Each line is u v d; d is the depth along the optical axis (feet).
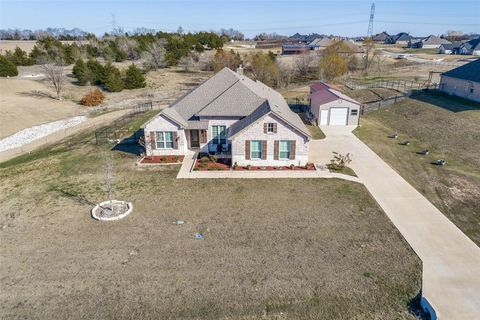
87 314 45.55
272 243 59.47
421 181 83.46
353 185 80.94
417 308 45.80
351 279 50.80
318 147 106.93
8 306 46.88
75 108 179.63
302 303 46.80
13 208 72.49
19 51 282.97
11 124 148.15
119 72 227.40
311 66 272.72
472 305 45.88
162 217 67.97
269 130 87.86
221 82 113.29
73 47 295.89
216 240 60.44
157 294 48.60
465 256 55.67
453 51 387.75
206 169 90.07
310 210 70.08
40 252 57.82
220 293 48.62
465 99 146.10
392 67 270.05
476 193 77.30
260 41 612.70
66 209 71.61
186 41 344.69
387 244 58.85
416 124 127.85
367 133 121.49
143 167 92.22
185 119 101.65
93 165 95.25
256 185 81.25
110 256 56.59
